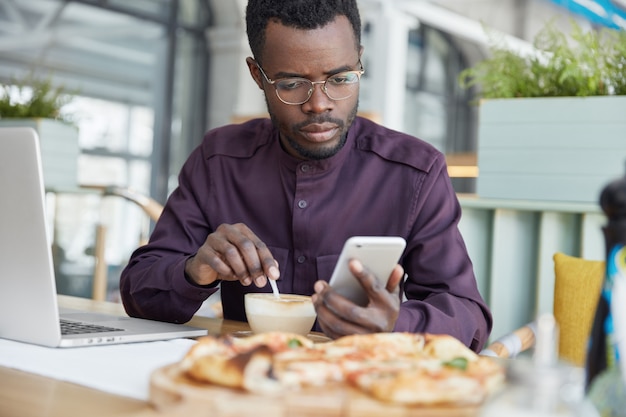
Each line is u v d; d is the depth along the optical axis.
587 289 1.45
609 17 5.41
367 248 0.88
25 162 0.92
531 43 1.98
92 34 6.52
